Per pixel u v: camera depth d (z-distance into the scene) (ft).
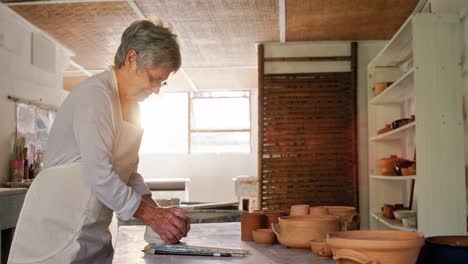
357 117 16.96
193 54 19.31
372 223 15.70
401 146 15.81
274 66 17.39
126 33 5.85
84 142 5.35
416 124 10.43
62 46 17.92
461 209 10.33
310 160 16.96
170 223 5.40
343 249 3.53
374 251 3.44
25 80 15.55
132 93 6.08
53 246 5.60
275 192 16.98
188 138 30.35
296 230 5.10
